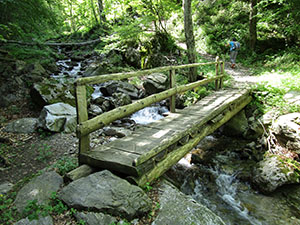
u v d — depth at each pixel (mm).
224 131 6457
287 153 4832
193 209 2578
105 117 3244
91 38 17125
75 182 2648
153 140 3539
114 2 15602
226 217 3564
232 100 5660
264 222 3453
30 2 6879
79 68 11617
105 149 3260
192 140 4059
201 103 5777
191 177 4512
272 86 6703
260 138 5758
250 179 4441
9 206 2549
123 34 10375
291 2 10602
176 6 12102
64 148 4539
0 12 6785
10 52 8477
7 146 4566
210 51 13461
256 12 12211
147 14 11992
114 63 10766
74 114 5781
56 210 2377
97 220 2219
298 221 3439
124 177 2867
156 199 2717
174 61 10648
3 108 6457
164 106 7918
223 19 15125
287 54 10633
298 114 5129
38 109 6516
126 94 7387
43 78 7938
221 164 5031
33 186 2818
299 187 4117
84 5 21672
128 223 2252
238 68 10953
